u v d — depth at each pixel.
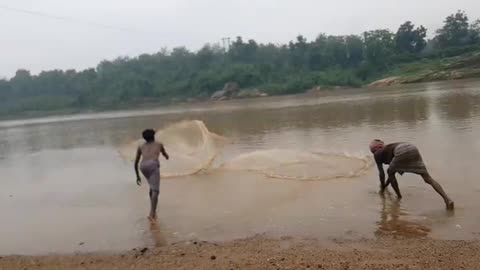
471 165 9.59
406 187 8.55
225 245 6.24
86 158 16.44
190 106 62.12
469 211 6.91
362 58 104.56
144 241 6.73
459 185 8.29
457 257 5.25
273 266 5.33
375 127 17.28
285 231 6.68
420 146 12.26
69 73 119.75
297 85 85.50
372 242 5.98
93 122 41.78
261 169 10.99
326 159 11.32
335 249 5.81
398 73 85.06
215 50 122.44
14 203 9.87
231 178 10.50
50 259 6.24
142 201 9.14
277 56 114.50
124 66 118.44
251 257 5.69
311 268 5.20
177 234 6.93
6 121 72.81
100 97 102.25
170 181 10.69
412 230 6.32
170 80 103.62
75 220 8.13
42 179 12.75
